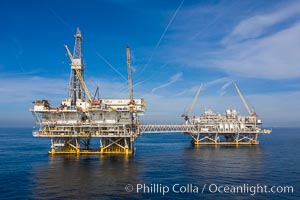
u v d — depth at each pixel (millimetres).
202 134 167625
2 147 149375
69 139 114188
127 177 75625
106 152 114625
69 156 109375
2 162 97375
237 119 165625
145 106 122062
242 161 102375
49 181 71375
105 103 118688
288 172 82625
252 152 129000
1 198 58438
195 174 79688
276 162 100188
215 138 164875
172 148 147875
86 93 121562
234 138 168750
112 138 114500
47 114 112438
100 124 110688
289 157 112688
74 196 59719
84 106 115562
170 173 80812
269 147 151375
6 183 69625
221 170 85375
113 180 72438
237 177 76125
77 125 110625
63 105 111812
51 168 86875
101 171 82688
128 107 116438
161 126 151250
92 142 185750
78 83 122000
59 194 61031
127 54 125812
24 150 134250
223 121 164000
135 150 137125
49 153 115188
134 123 119875
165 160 103688
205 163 97688
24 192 62406
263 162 100188
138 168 87562
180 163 97375
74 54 121500
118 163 95750
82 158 104812
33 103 108875
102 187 66250
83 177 75500
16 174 78938
